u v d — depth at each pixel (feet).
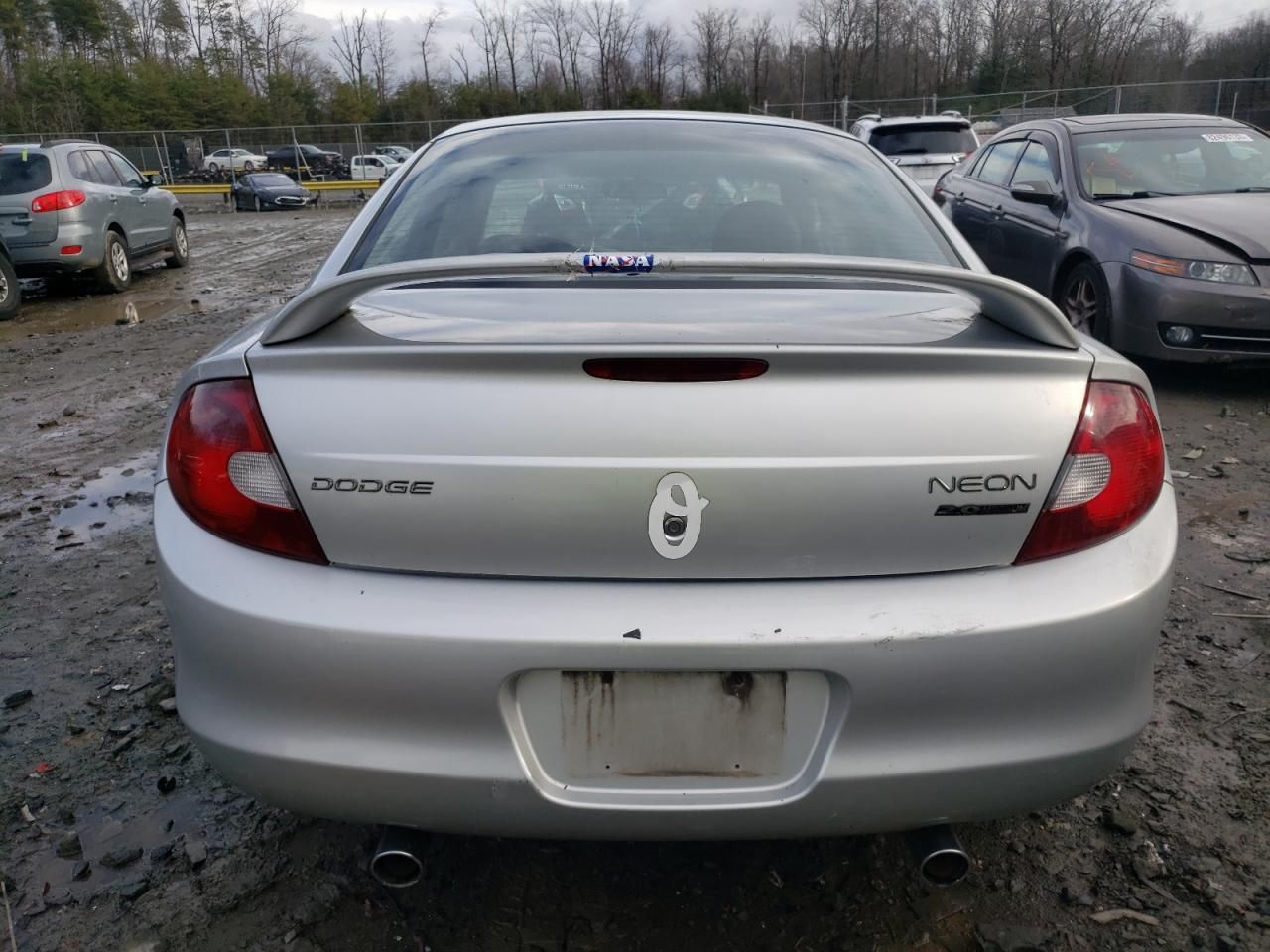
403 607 5.11
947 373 5.22
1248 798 7.51
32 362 24.23
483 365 5.13
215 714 5.48
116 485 14.88
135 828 7.39
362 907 6.59
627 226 7.68
